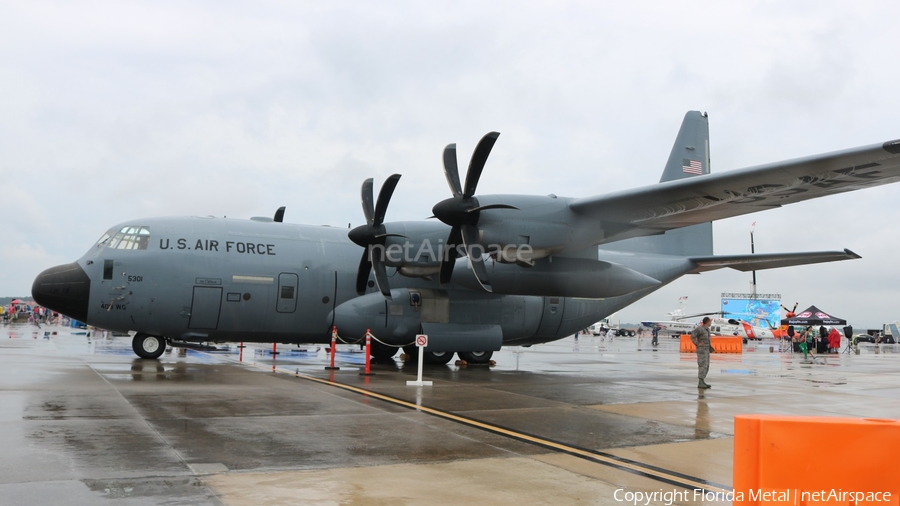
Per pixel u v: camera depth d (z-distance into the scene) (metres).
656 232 17.42
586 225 15.56
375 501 5.18
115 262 16.58
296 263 18.14
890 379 17.73
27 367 14.78
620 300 21.61
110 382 12.37
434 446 7.37
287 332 18.17
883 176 12.30
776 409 11.05
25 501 4.93
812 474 3.90
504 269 16.52
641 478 6.17
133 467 6.01
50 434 7.31
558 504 5.25
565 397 12.17
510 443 7.66
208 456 6.54
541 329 20.52
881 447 3.90
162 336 17.77
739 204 14.55
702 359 13.99
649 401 11.81
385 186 16.42
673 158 21.67
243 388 12.12
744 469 4.04
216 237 17.59
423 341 13.63
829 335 40.22
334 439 7.59
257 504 5.01
